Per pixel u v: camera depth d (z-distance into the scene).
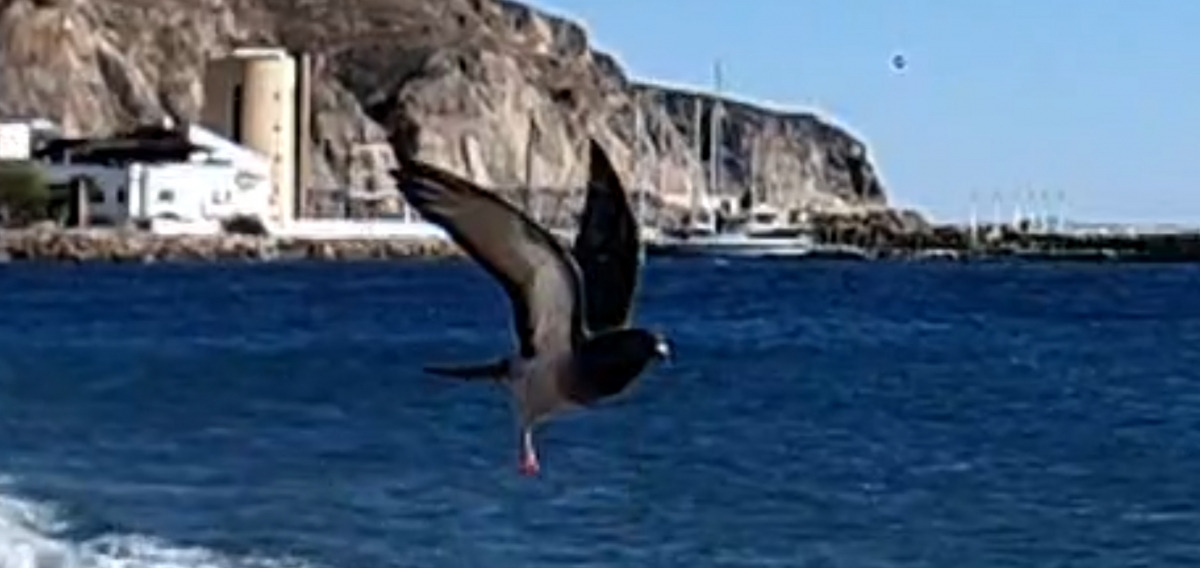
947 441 52.62
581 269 7.20
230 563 30.52
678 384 71.31
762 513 37.75
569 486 40.81
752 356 90.56
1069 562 32.91
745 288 168.12
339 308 128.25
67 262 192.75
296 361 83.75
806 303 143.12
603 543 33.97
